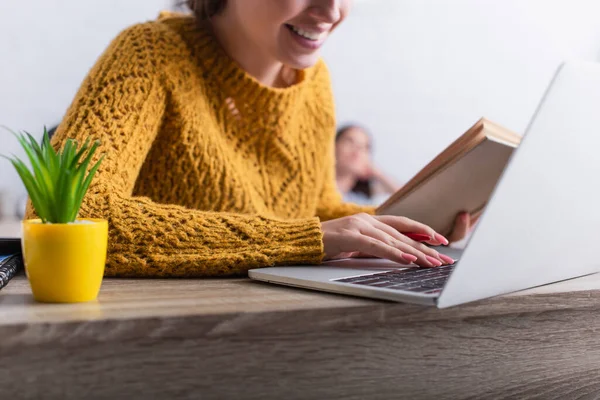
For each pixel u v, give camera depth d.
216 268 0.77
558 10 4.02
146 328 0.50
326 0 1.09
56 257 0.56
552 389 0.68
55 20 3.12
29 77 3.09
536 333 0.66
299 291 0.66
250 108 1.22
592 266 0.78
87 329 0.49
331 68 3.75
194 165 1.13
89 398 0.49
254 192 1.24
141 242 0.77
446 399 0.61
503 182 0.55
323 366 0.56
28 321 0.48
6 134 3.02
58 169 0.59
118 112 0.98
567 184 0.64
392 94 3.85
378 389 0.58
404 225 0.90
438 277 0.69
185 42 1.17
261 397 0.54
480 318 0.62
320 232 0.82
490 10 3.95
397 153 3.86
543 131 0.57
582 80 0.60
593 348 0.71
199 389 0.52
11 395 0.47
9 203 2.85
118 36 1.12
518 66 4.03
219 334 0.52
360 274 0.72
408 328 0.59
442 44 3.91
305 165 1.35
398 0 3.80
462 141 0.90
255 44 1.20
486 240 0.56
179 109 1.11
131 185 0.97
